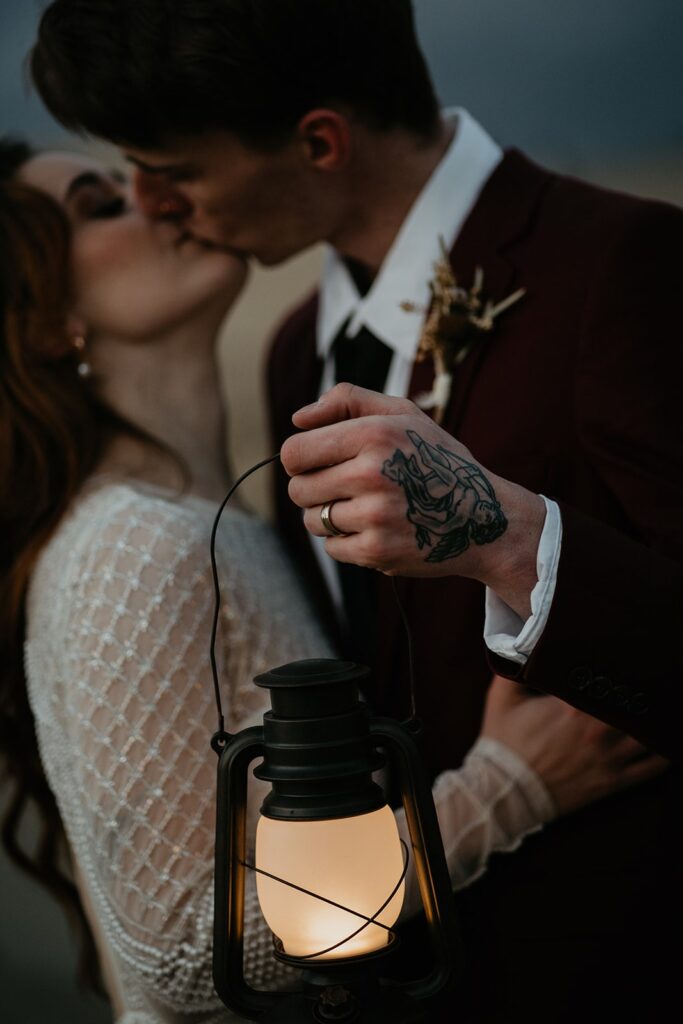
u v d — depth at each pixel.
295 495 1.03
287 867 0.92
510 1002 1.53
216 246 1.76
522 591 1.13
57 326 1.67
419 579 1.59
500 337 1.59
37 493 1.62
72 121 1.62
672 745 1.19
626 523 1.52
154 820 1.38
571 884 1.51
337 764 0.93
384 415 1.03
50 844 1.87
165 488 1.67
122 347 1.73
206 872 1.37
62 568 1.54
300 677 0.93
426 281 1.74
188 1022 1.39
